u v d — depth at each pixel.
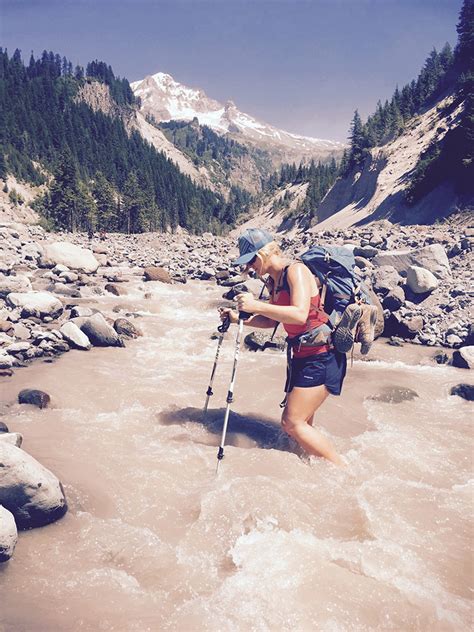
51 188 120.44
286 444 5.02
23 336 8.39
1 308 9.80
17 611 2.71
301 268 4.62
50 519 3.54
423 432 5.56
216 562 3.20
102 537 3.42
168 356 8.43
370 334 4.59
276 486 4.04
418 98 116.69
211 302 12.95
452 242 15.23
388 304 11.44
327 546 3.35
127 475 4.27
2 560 3.11
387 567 3.14
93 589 2.92
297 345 4.59
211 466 4.49
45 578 3.00
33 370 7.08
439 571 3.15
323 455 4.59
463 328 10.22
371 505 3.88
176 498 3.96
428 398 6.83
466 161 39.94
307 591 2.90
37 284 13.37
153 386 6.66
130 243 31.19
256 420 5.71
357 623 2.68
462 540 3.48
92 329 8.75
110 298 13.06
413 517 3.75
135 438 5.07
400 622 2.70
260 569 3.09
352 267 4.71
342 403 6.43
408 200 49.72
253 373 7.55
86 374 7.01
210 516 3.65
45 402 5.79
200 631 2.61
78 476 4.19
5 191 161.25
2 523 3.14
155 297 13.46
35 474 3.48
